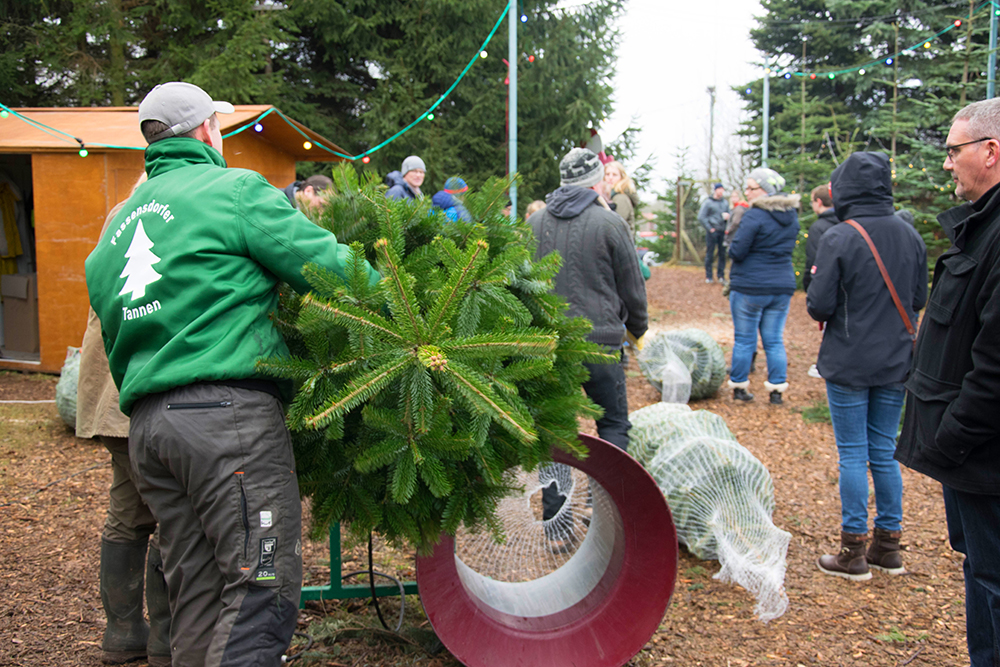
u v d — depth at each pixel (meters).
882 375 3.51
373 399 2.10
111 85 11.55
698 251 22.64
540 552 3.52
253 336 1.99
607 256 3.88
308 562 3.58
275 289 2.13
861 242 3.54
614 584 2.80
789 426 6.21
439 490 2.09
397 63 14.23
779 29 21.44
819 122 18.00
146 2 12.27
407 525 2.33
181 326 1.94
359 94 15.05
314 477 2.29
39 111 8.02
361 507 2.29
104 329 2.11
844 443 3.64
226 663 1.83
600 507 3.06
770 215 6.51
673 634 3.07
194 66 12.11
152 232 1.99
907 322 3.55
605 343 3.86
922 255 3.67
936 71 11.93
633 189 6.33
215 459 1.88
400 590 3.06
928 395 2.43
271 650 1.91
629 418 4.46
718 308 13.18
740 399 6.98
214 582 1.99
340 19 13.94
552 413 2.36
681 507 3.74
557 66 14.98
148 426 1.93
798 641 3.02
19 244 7.79
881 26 18.22
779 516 4.40
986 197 2.36
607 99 15.38
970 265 2.31
